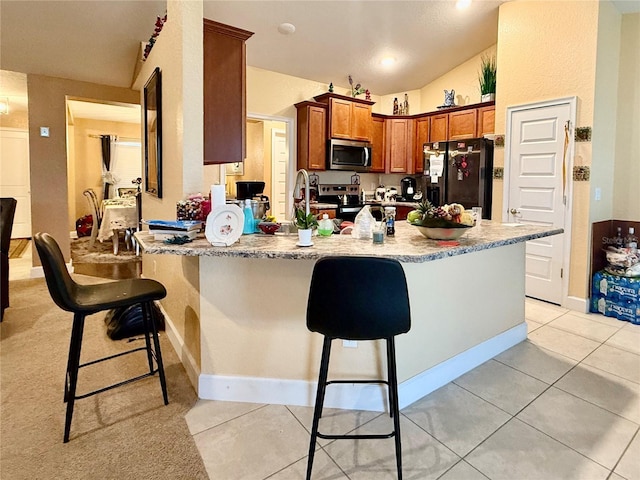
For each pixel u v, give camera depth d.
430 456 1.77
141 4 3.52
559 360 2.74
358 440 1.88
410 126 6.09
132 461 1.72
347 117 5.64
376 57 5.21
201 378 2.19
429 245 2.04
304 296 2.09
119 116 8.58
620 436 1.91
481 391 2.33
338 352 2.10
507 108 4.21
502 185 4.32
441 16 4.31
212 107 2.91
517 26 4.07
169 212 2.93
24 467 1.67
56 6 3.51
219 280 2.13
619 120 3.91
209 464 1.71
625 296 3.50
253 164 7.53
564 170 3.79
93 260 5.90
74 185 8.78
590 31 3.54
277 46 4.80
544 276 4.05
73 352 1.93
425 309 2.27
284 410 2.11
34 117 4.75
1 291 3.43
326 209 5.47
